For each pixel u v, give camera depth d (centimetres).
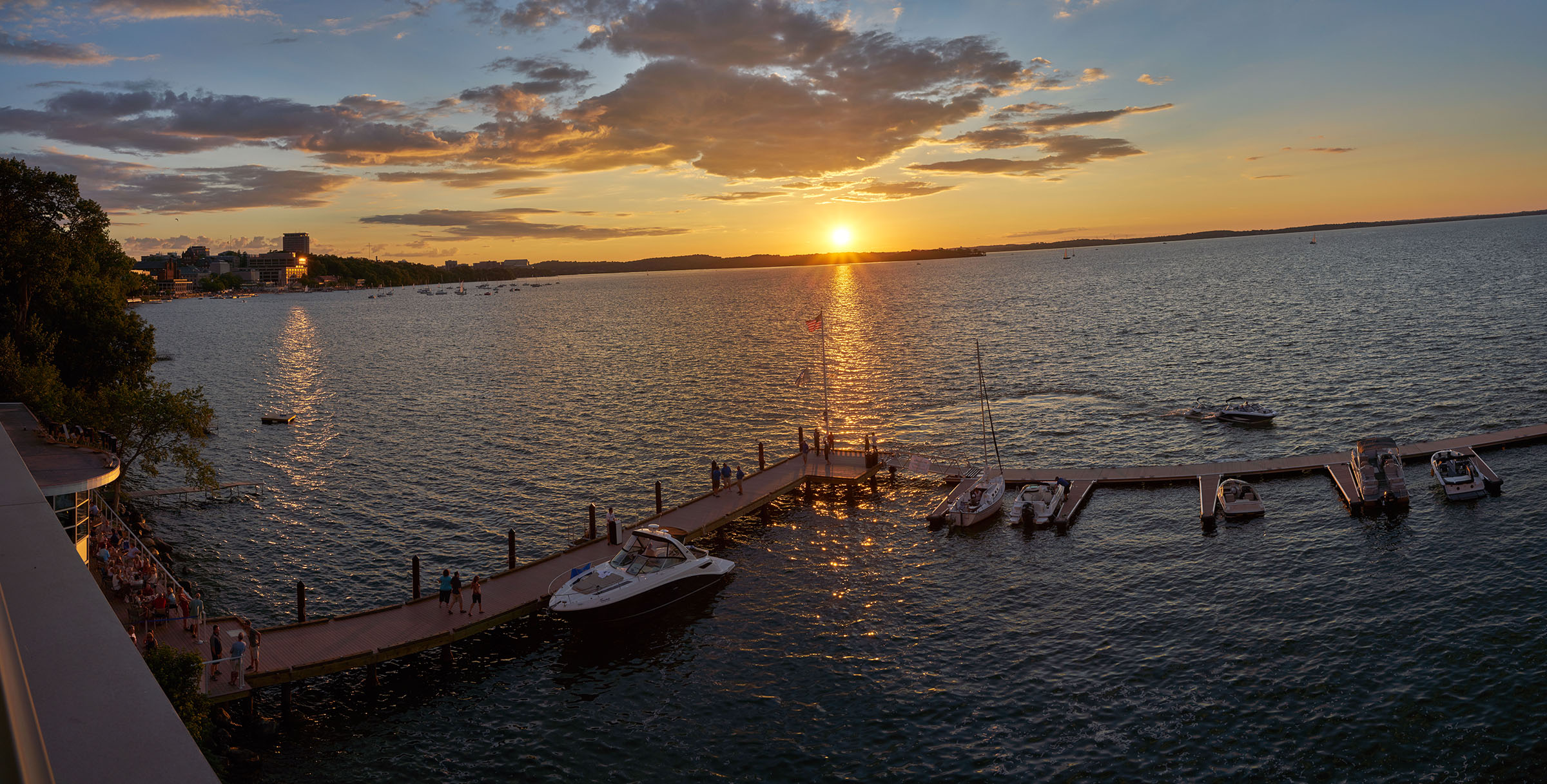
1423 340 9375
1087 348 10944
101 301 7031
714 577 4206
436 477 6284
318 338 17562
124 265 8806
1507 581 3653
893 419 7638
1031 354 10762
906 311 18675
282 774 2902
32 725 276
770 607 4003
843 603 4003
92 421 5069
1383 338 9750
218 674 3161
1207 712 2950
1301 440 6172
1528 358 8000
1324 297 14938
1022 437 6750
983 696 3155
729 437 7212
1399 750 2686
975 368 9931
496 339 16262
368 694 3400
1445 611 3456
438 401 9375
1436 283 15650
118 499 5159
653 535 4109
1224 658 3269
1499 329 9669
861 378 9731
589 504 5366
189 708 2827
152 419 5191
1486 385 7188
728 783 2773
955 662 3412
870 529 4969
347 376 11694
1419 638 3272
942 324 15088
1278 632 3422
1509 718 2770
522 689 3412
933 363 10481
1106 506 5053
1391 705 2897
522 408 8744
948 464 6072
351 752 3022
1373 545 4169
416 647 3475
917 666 3400
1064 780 2677
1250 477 5312
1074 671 3272
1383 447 4966
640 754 2953
